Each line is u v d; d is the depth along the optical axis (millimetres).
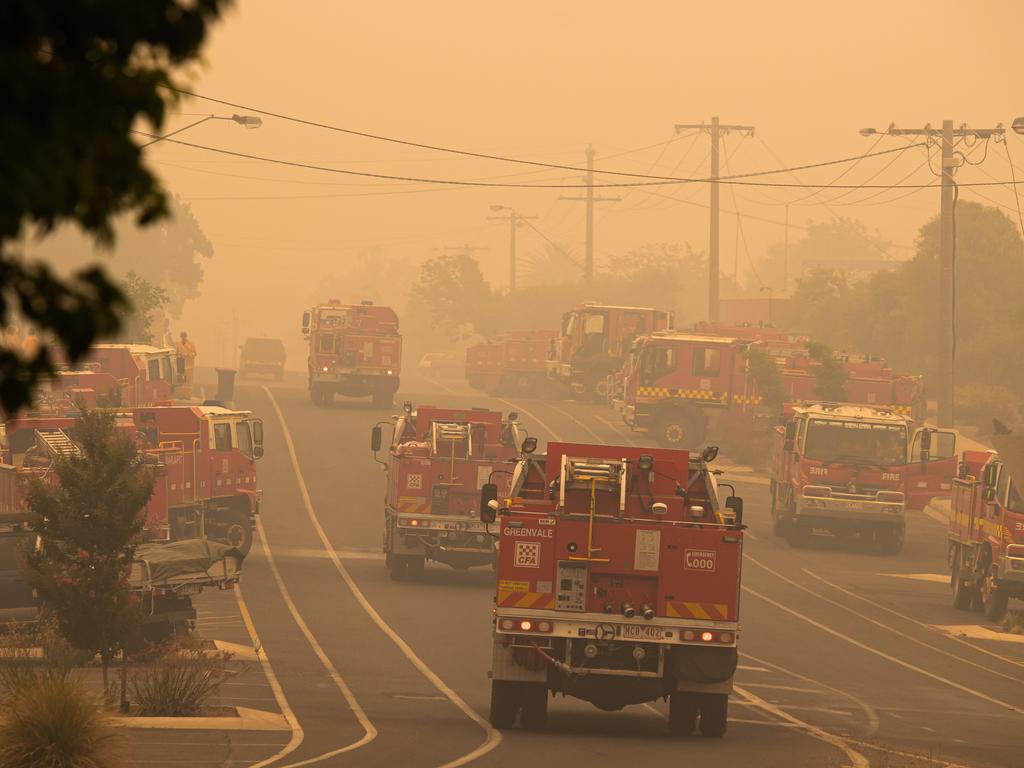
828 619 81062
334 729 43719
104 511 46812
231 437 87688
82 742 36938
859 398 143000
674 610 44594
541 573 44719
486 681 56250
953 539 92625
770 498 132625
